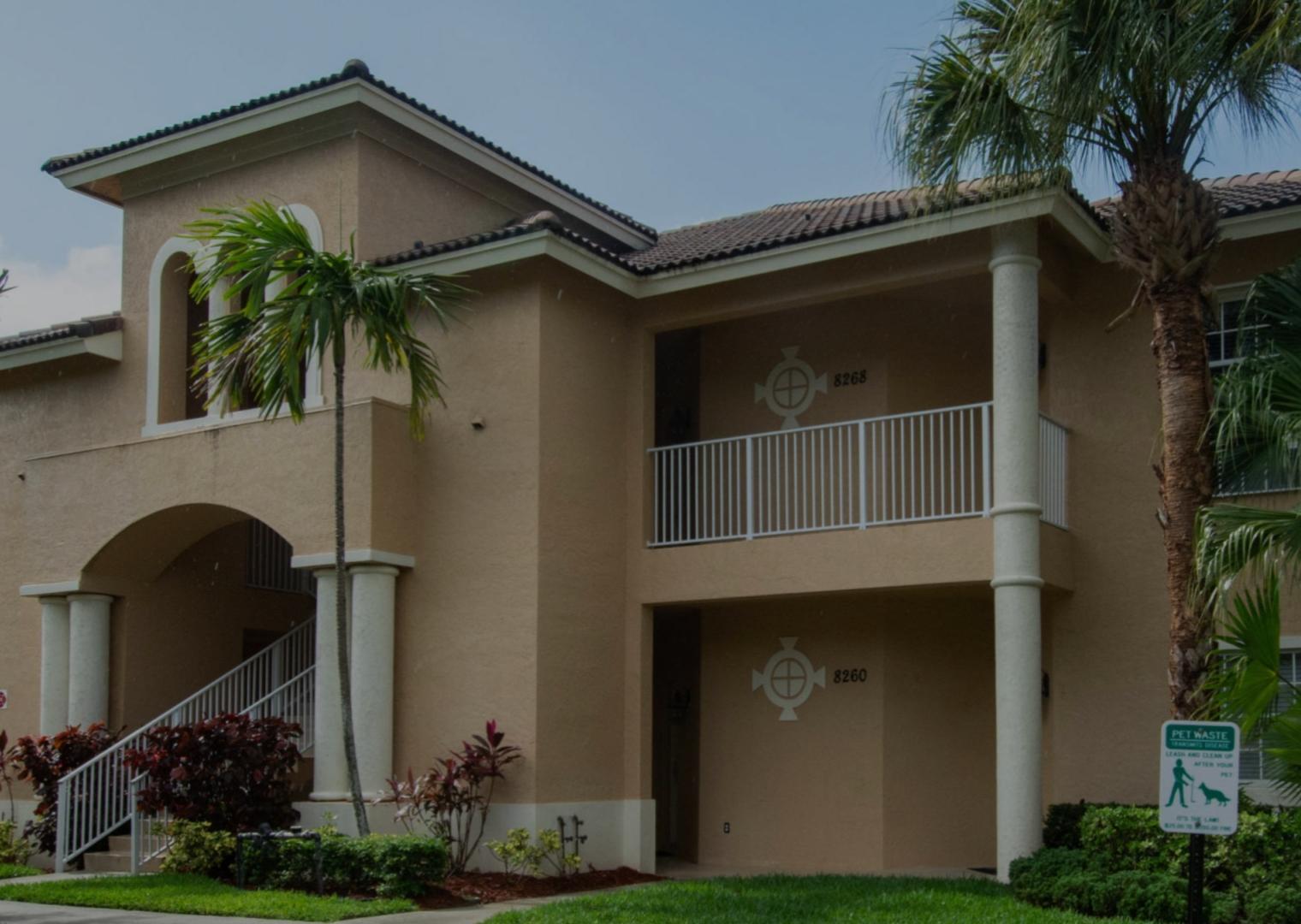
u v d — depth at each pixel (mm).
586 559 15539
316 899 12562
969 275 14586
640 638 15906
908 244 14406
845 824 15711
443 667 15305
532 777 14508
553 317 15453
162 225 18531
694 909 11320
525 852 14102
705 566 15570
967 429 16516
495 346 15555
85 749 16672
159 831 15219
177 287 18531
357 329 15867
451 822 14664
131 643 18062
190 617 18844
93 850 16109
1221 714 10438
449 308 15844
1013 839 12984
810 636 16344
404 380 16188
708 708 16938
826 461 16562
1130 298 14812
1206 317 11859
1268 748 10711
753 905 11516
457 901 13125
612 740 15602
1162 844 11375
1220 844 11000
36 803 18031
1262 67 11273
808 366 16984
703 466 16219
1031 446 13539
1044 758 14781
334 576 15500
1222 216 13617
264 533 20203
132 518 17188
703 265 15500
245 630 19703
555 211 20156
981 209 13656
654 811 15719
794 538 14992
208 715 17969
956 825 15539
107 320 18484
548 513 15070
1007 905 11273
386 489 15484
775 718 16438
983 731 15766
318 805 15062
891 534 14359
